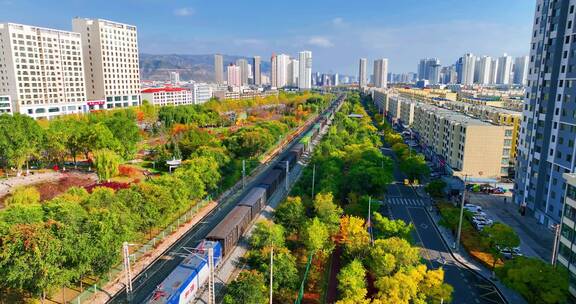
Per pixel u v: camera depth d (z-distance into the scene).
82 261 42.84
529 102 79.12
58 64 176.62
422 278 44.09
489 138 96.62
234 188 93.75
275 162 121.31
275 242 53.72
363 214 67.06
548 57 71.88
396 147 126.56
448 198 88.69
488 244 59.56
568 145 65.44
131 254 56.56
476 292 51.06
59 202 52.44
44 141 95.50
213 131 165.62
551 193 70.62
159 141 144.50
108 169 85.38
